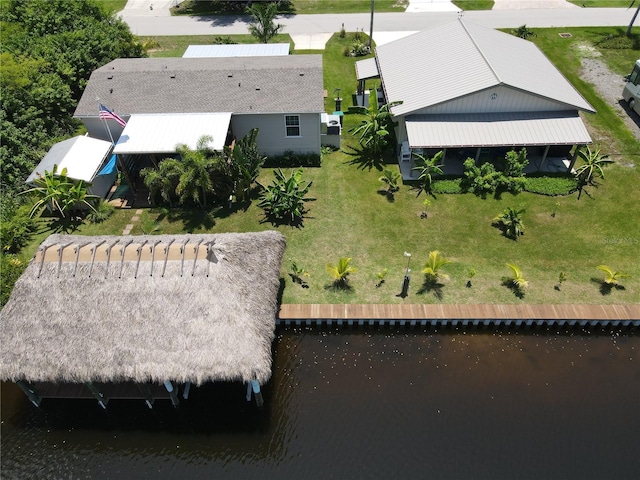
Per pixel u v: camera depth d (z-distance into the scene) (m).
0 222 23.28
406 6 47.31
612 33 40.53
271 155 28.25
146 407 17.66
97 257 16.59
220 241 17.33
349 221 23.98
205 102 26.34
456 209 24.50
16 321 15.91
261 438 16.64
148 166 27.30
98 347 15.46
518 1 47.56
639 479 15.52
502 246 22.53
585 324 19.69
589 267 21.55
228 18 45.81
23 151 26.81
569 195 25.25
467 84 26.47
